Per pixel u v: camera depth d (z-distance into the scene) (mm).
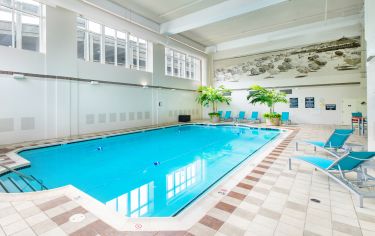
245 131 11086
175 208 3096
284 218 2340
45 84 7613
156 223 2244
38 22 7574
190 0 8773
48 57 7645
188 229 2141
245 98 15062
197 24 10008
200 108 16906
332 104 11977
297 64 12898
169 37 12289
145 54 12398
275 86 13758
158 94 12805
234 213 2453
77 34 8805
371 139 4859
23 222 2238
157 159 5824
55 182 4164
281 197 2881
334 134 4785
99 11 8578
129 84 10953
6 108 6730
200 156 6137
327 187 3221
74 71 8461
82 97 8820
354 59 11195
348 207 2584
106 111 9828
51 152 6520
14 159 5105
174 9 9555
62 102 8102
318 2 8859
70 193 2959
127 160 5734
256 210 2523
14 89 6883
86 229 2119
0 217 2334
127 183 4125
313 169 4102
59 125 8031
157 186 3955
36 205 2611
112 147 7336
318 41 12055
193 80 15898
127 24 9805
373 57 4457
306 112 12773
